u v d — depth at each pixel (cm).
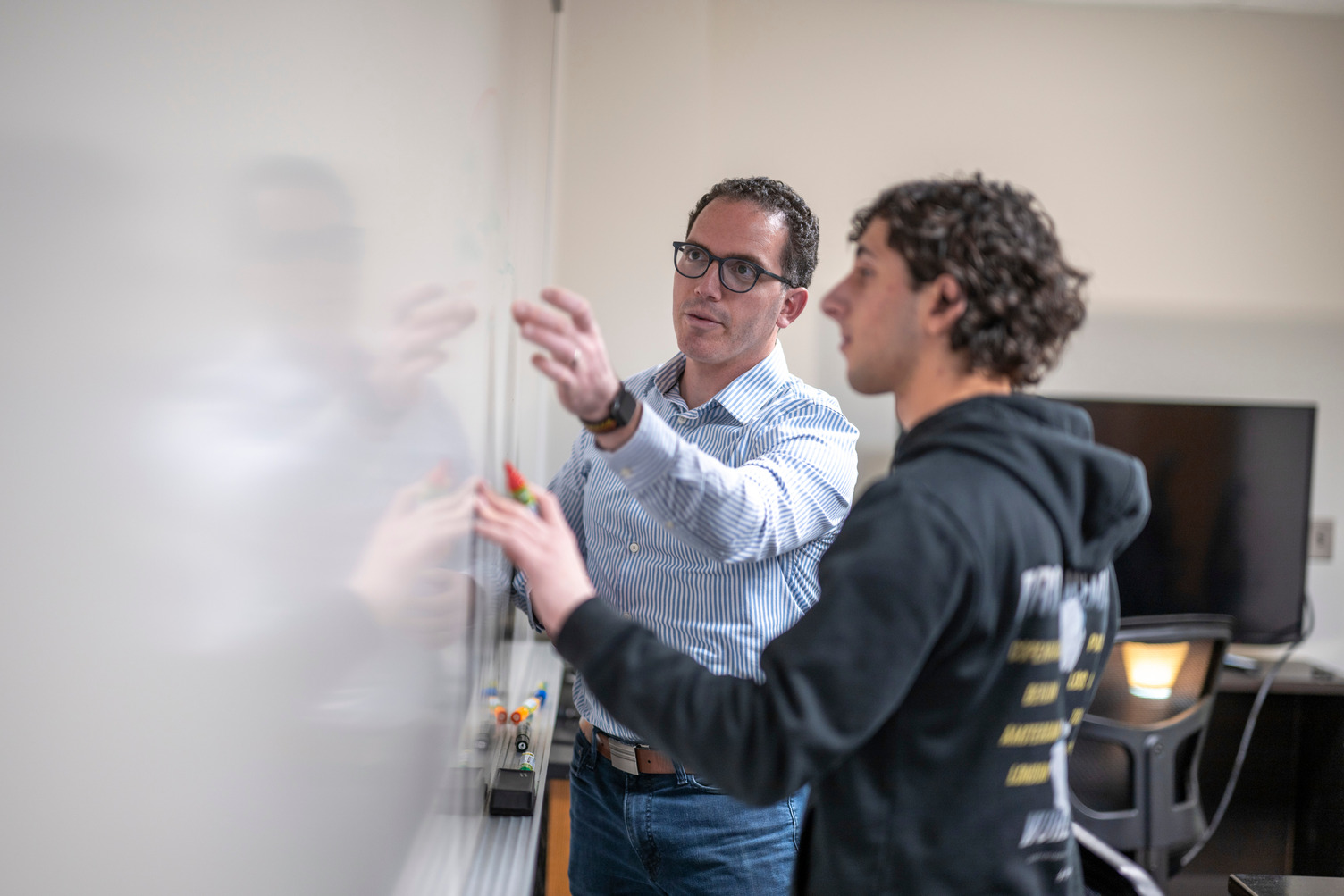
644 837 133
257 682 40
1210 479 296
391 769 65
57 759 28
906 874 75
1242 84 314
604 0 274
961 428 78
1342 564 316
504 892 106
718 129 306
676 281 142
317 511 47
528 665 227
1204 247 315
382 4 54
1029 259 78
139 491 31
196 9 32
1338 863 272
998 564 73
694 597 131
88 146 27
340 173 48
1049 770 78
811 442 128
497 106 106
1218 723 283
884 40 308
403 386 63
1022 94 311
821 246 307
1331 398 317
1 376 24
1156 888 101
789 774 72
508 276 127
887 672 71
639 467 102
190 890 35
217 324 35
